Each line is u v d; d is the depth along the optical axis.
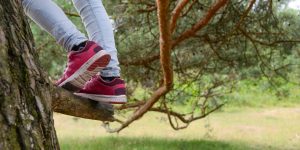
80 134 17.81
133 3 9.23
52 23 2.15
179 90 12.27
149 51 10.76
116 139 15.95
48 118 1.74
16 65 1.66
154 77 11.21
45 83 1.79
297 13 10.48
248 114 24.75
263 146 15.77
